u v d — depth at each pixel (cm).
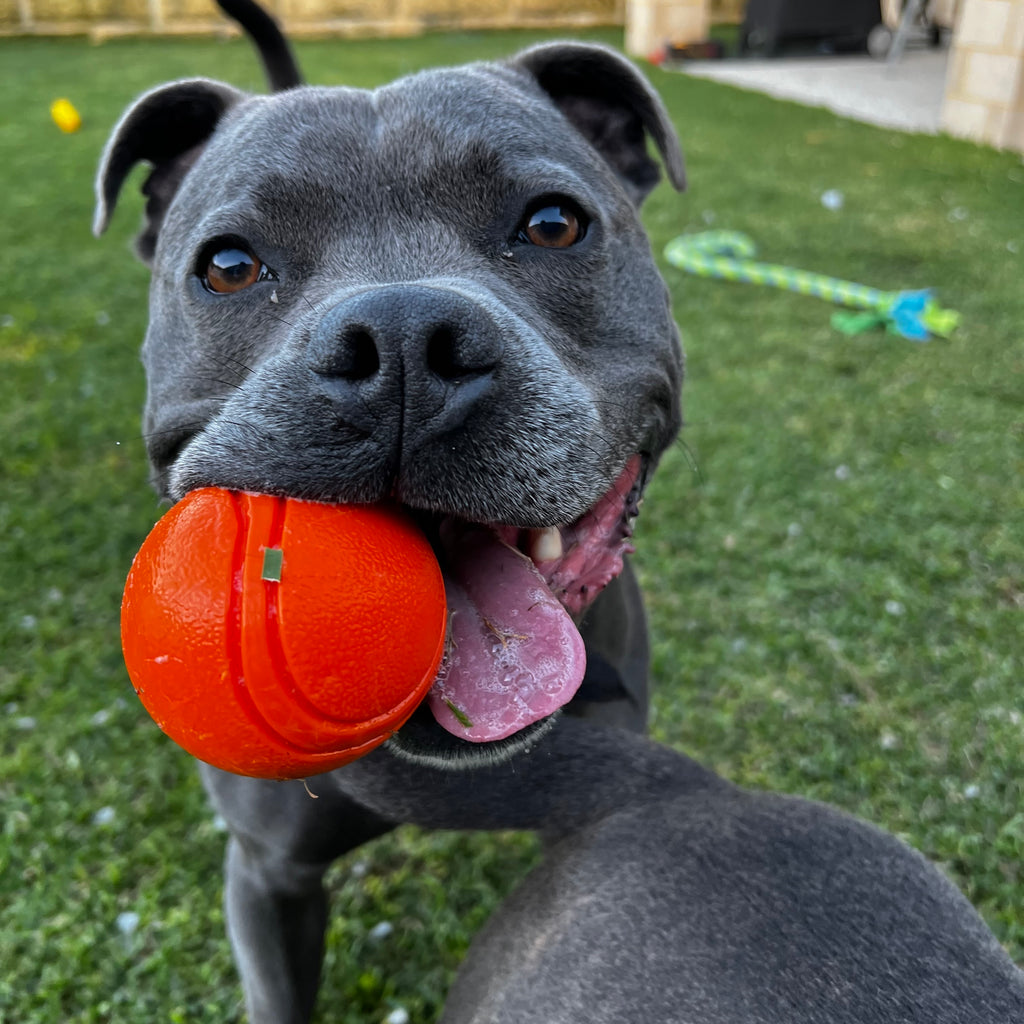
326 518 19
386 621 18
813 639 50
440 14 311
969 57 153
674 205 123
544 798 23
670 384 31
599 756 23
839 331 85
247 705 18
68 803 43
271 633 18
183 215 29
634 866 20
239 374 26
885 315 85
